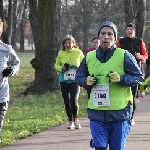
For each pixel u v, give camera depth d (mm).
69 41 9914
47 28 18312
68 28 73500
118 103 5527
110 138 5617
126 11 24266
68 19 71438
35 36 18844
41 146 8406
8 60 7438
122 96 5570
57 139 9094
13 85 23703
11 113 13062
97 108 5562
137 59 10125
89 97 5793
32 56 60594
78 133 9773
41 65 18438
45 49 18391
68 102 10164
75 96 10070
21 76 30547
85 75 5754
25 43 99875
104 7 63812
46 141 8883
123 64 5566
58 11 18375
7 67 7359
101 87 5551
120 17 58781
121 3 60156
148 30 48656
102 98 5543
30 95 17906
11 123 11000
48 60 18375
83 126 10703
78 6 68750
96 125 5570
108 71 5547
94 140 5527
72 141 8891
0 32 7195
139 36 24453
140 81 5562
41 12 18453
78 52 9977
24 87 22531
